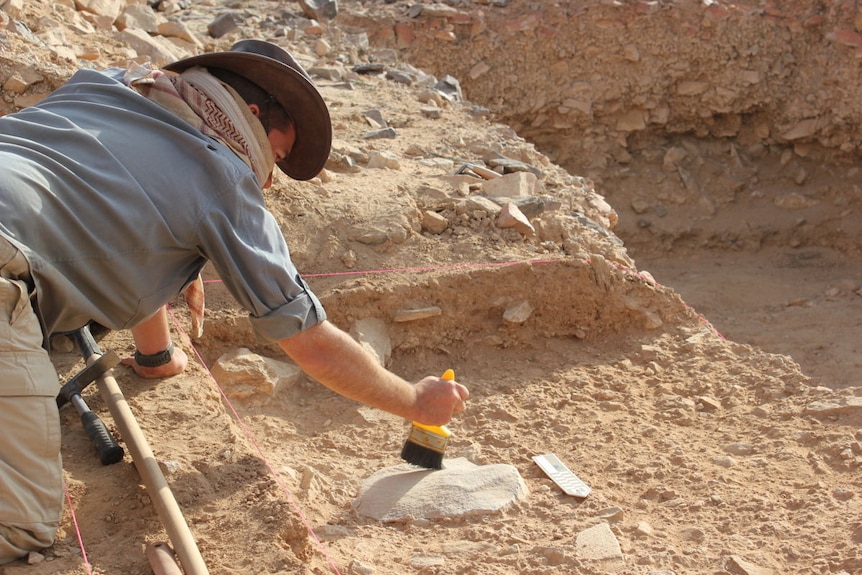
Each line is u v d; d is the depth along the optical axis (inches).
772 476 130.5
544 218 194.1
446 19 422.9
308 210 179.8
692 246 420.5
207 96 97.7
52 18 235.1
